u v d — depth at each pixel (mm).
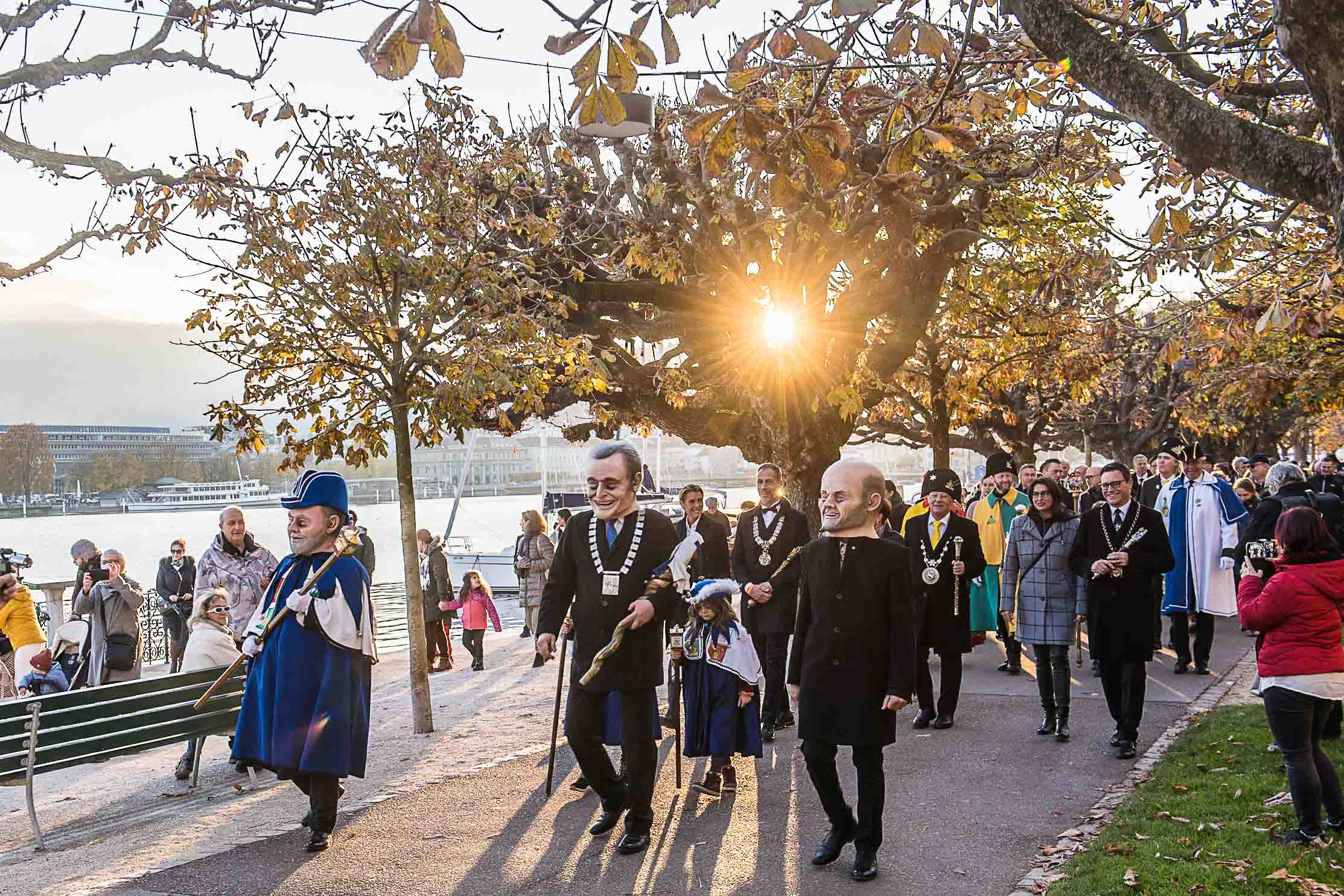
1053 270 10117
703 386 16156
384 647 19766
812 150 4383
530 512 18500
